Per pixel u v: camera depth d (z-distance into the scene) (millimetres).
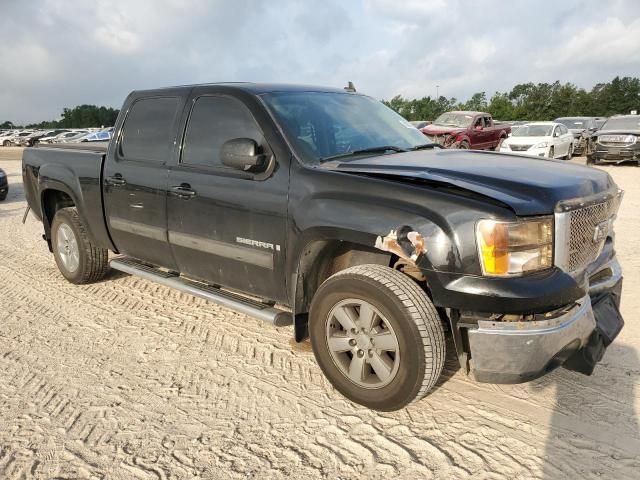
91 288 5602
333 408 3254
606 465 2699
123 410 3275
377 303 2967
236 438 2986
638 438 2906
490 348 2768
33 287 5680
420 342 2848
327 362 3299
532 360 2760
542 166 3393
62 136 43781
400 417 3145
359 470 2703
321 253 3414
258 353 4020
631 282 5348
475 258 2730
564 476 2625
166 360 3928
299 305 3500
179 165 4152
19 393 3479
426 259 2820
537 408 3207
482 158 3623
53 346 4188
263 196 3529
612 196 3254
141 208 4480
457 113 21766
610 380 3498
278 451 2867
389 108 4738
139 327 4543
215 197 3818
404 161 3457
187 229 4102
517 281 2703
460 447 2859
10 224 9766
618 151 17094
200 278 4270
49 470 2738
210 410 3266
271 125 3629
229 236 3793
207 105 4078
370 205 3025
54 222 5695
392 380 2996
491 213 2711
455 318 2916
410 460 2766
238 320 4668
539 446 2855
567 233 2826
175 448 2906
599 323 3188
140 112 4629
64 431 3064
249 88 3934
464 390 3422
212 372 3738
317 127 3777
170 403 3348
